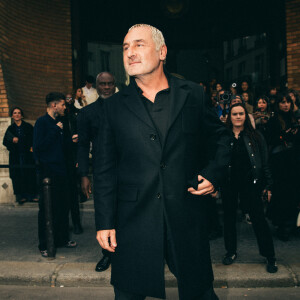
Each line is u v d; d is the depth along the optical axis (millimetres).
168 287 3467
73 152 4879
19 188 6805
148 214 1844
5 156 7055
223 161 1881
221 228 4707
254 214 3576
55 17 8438
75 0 9117
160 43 1921
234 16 10125
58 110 4367
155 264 1823
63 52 8555
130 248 1863
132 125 1871
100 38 10133
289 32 7875
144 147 1849
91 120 3727
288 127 4785
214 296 1966
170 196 1832
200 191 1832
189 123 1889
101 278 3533
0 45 7090
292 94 5047
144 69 1876
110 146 1950
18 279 3594
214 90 7797
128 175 1888
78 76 9266
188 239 1849
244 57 10438
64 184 4367
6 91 7059
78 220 5012
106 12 10078
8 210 6605
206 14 10336
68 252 4254
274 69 8938
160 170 1835
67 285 3561
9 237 4930
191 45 10625
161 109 1893
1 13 7137
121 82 10844
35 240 4789
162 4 10250
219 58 11312
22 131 6805
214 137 1961
